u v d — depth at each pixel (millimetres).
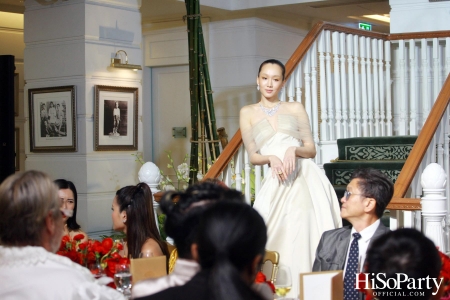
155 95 9578
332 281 2301
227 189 2098
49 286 1986
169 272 3451
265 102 4230
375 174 3215
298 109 4195
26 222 2031
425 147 4301
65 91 6812
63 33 6859
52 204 2074
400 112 6789
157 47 9406
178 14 8945
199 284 1668
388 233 1936
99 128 6801
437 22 7191
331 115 6059
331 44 6273
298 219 3951
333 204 4129
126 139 7086
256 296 1598
